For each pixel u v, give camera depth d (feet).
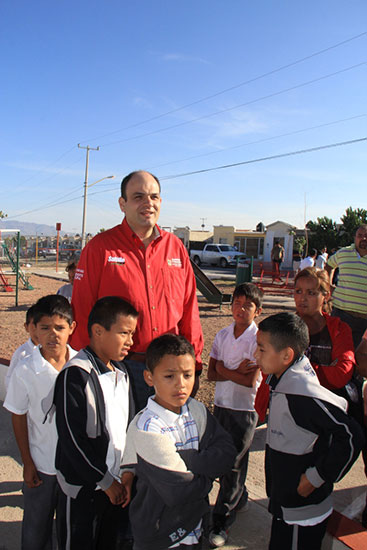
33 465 7.66
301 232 124.57
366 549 7.80
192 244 162.40
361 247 15.44
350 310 15.74
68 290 17.21
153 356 6.19
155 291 8.82
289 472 6.50
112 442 7.03
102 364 7.14
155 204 8.71
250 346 9.19
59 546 7.08
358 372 9.41
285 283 57.72
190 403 6.62
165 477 5.75
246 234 138.10
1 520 9.42
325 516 6.59
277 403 6.69
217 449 6.34
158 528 6.02
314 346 8.64
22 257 136.77
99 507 7.06
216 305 44.65
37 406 7.58
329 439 6.09
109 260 8.60
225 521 8.75
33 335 8.05
